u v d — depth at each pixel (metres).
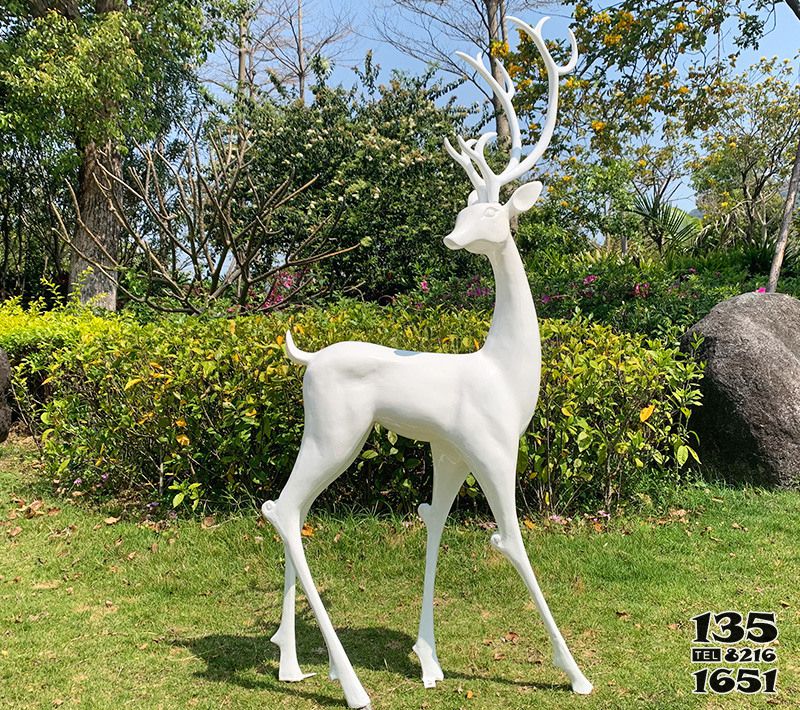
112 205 8.30
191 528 4.68
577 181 14.83
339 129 12.05
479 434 2.75
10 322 8.05
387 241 11.70
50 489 5.73
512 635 3.40
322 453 2.79
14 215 14.44
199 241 8.31
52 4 10.99
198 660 3.21
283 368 4.82
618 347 5.15
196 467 5.16
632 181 17.94
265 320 5.73
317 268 11.36
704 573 4.02
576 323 5.66
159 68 11.70
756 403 5.35
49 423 5.77
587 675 3.04
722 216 18.52
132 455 5.41
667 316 7.75
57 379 5.86
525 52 9.46
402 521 4.68
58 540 4.64
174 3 11.09
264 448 4.90
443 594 3.86
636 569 4.04
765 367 5.41
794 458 5.31
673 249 12.72
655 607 3.65
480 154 2.86
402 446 4.73
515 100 9.51
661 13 9.01
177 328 5.66
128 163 13.48
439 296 9.70
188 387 4.97
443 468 3.01
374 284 11.78
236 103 12.84
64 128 10.59
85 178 11.13
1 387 7.02
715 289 8.55
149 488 5.38
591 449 4.92
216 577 4.04
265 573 4.10
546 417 4.68
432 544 3.07
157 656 3.24
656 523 4.75
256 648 3.32
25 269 14.88
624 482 5.08
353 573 4.08
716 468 5.56
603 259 11.52
